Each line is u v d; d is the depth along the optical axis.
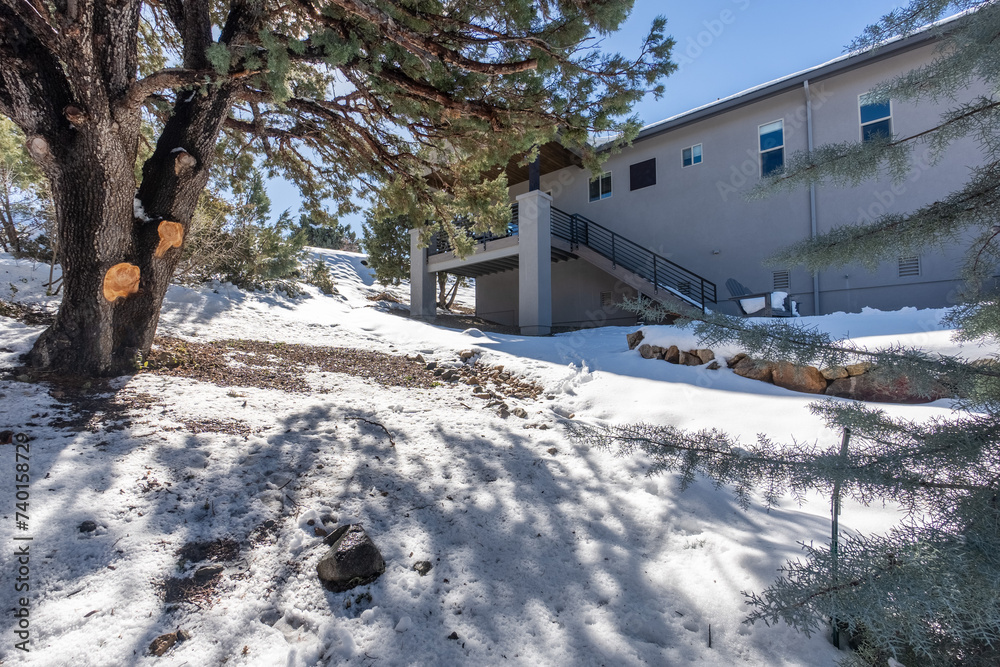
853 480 1.34
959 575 1.11
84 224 4.52
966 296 1.46
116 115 4.35
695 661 2.01
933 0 1.34
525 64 4.91
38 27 3.60
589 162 6.36
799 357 1.48
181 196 5.18
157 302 5.28
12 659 1.80
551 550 2.81
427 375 7.30
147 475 3.05
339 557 2.43
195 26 5.00
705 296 13.01
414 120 6.68
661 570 2.62
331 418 4.65
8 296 7.01
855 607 1.21
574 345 9.05
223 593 2.29
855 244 1.55
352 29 4.83
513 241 13.37
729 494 3.57
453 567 2.61
